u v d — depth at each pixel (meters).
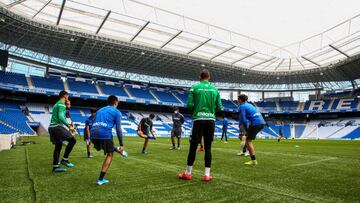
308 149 12.87
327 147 15.03
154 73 45.69
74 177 4.60
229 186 3.89
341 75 42.78
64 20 25.91
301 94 57.31
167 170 5.41
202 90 4.50
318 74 42.84
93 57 36.78
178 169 5.56
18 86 33.91
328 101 50.62
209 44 31.47
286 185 3.98
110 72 45.06
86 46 32.16
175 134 11.72
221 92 57.25
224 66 38.69
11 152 9.55
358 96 47.75
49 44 31.62
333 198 3.27
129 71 44.53
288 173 5.09
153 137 9.41
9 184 4.04
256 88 55.09
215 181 4.26
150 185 3.95
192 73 44.94
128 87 46.47
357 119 47.12
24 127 30.80
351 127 44.38
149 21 25.36
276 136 48.34
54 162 5.21
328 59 35.53
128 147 12.61
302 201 3.13
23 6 23.28
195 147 4.46
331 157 8.45
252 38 30.36
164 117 46.28
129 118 42.28
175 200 3.14
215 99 4.56
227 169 5.59
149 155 8.66
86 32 28.45
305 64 38.84
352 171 5.38
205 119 4.38
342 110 46.53
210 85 4.62
